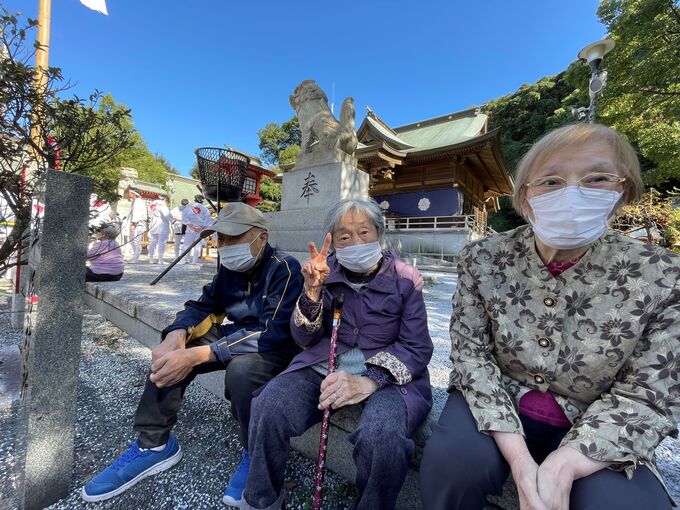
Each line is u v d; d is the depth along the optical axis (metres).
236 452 1.72
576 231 0.96
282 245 5.51
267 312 1.55
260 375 1.43
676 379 0.86
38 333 1.26
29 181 2.21
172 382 1.43
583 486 0.84
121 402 2.19
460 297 1.21
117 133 2.62
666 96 8.23
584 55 7.34
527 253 1.08
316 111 5.78
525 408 1.08
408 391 1.25
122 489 1.41
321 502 1.33
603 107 8.97
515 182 1.16
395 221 17.48
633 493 0.80
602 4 8.56
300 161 5.81
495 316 1.11
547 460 0.87
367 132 19.45
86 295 4.38
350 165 5.59
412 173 17.17
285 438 1.20
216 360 1.46
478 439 0.97
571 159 0.99
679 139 7.91
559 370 1.00
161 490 1.45
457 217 15.85
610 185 0.98
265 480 1.18
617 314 0.93
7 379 2.36
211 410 2.14
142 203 7.64
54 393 1.33
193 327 1.68
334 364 1.38
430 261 13.99
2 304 4.50
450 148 14.81
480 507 0.97
